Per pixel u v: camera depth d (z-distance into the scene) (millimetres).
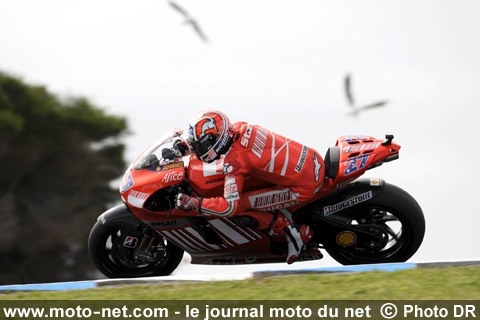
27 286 20938
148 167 22703
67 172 64125
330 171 22625
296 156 22359
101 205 65562
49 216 62500
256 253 23500
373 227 22984
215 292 19125
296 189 22281
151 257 23344
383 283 18734
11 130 61156
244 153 21672
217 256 23719
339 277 19656
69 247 63062
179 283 20453
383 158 22688
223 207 21562
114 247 23438
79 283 20938
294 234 22594
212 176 22469
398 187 23609
